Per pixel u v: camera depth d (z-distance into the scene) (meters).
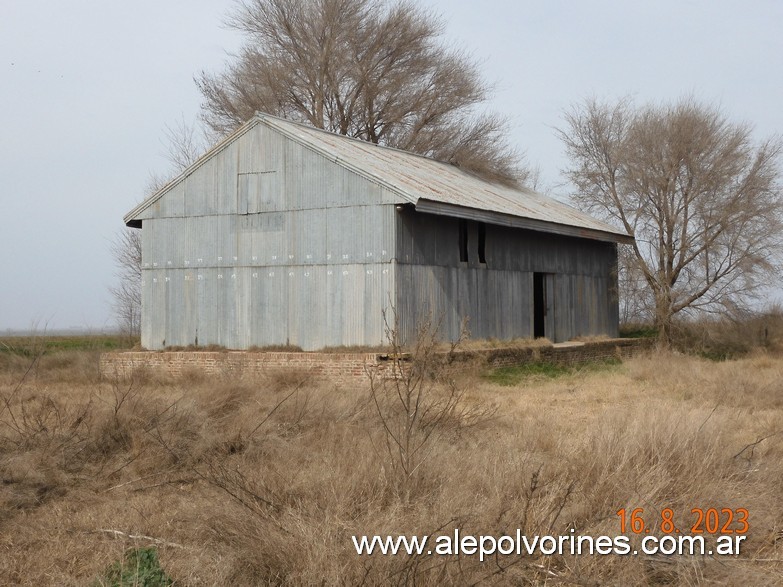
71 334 53.34
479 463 9.59
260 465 10.45
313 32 43.16
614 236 34.16
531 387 21.55
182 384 19.58
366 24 43.91
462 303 25.83
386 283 22.89
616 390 20.14
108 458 11.42
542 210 31.84
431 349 13.12
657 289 36.62
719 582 7.07
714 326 37.12
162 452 11.29
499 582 6.75
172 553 7.72
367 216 23.27
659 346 33.88
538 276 31.94
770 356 33.94
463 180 32.09
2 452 11.15
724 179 35.47
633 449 9.73
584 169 38.41
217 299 25.70
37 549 8.22
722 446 10.86
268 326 24.80
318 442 11.45
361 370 21.88
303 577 6.66
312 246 24.14
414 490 8.62
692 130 35.81
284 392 15.55
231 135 25.53
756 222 35.34
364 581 6.48
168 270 26.62
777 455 11.42
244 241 25.34
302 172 24.41
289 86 43.59
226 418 13.16
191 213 26.28
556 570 7.26
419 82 44.97
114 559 7.45
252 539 7.36
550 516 7.93
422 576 6.59
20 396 16.89
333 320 23.70
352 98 44.19
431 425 12.00
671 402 17.28
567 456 9.89
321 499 8.45
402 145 44.06
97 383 21.94
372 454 9.58
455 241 25.62
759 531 8.48
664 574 7.39
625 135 37.94
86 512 9.37
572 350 30.38
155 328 26.75
